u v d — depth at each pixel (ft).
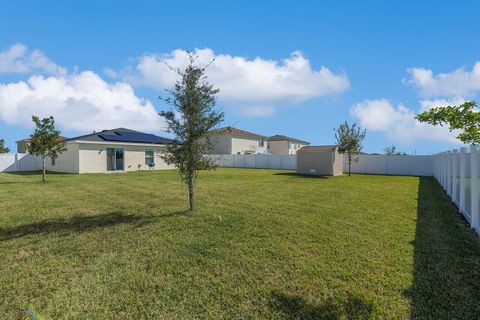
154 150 92.53
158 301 10.73
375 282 12.07
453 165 31.99
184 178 26.25
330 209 26.94
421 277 12.51
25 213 25.23
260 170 93.30
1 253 15.64
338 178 64.75
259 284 12.01
